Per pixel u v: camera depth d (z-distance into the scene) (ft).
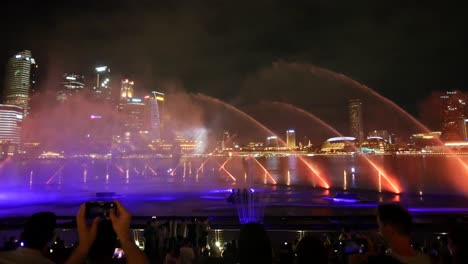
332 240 34.17
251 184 201.77
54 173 324.19
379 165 431.84
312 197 128.67
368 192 155.43
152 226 35.45
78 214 8.91
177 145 624.59
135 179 253.24
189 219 40.42
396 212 10.50
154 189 172.55
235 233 44.93
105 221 8.87
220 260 30.07
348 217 47.73
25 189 169.07
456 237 11.09
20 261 8.77
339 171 342.44
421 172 321.11
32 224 9.31
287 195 137.49
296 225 44.75
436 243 25.48
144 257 8.16
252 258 8.57
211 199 127.03
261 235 8.82
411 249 10.38
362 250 14.16
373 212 89.20
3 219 50.08
